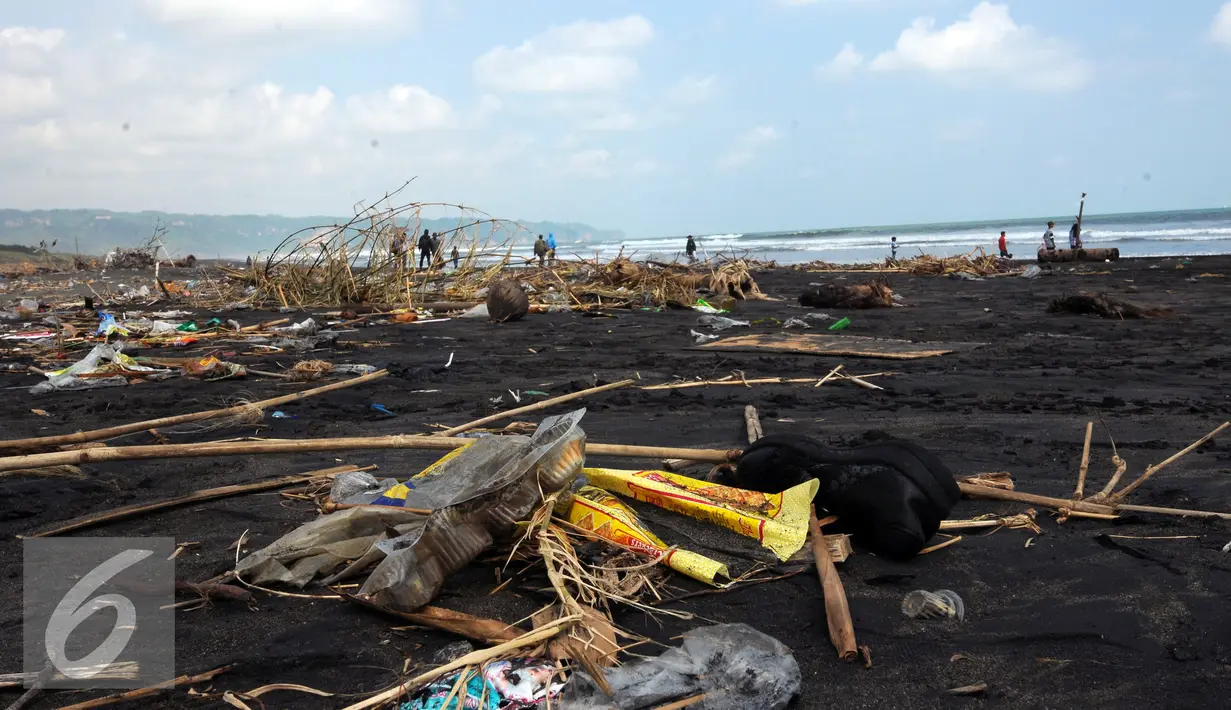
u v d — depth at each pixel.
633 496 4.36
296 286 18.25
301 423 6.62
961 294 19.95
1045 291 20.06
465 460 3.97
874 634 3.14
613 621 3.17
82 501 4.73
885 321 14.46
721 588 3.46
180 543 4.09
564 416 3.90
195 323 13.63
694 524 4.06
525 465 3.54
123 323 13.27
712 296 18.47
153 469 5.37
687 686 2.63
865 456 3.96
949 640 3.10
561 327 13.92
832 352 10.34
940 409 7.08
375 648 3.03
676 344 11.61
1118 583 3.54
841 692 2.75
